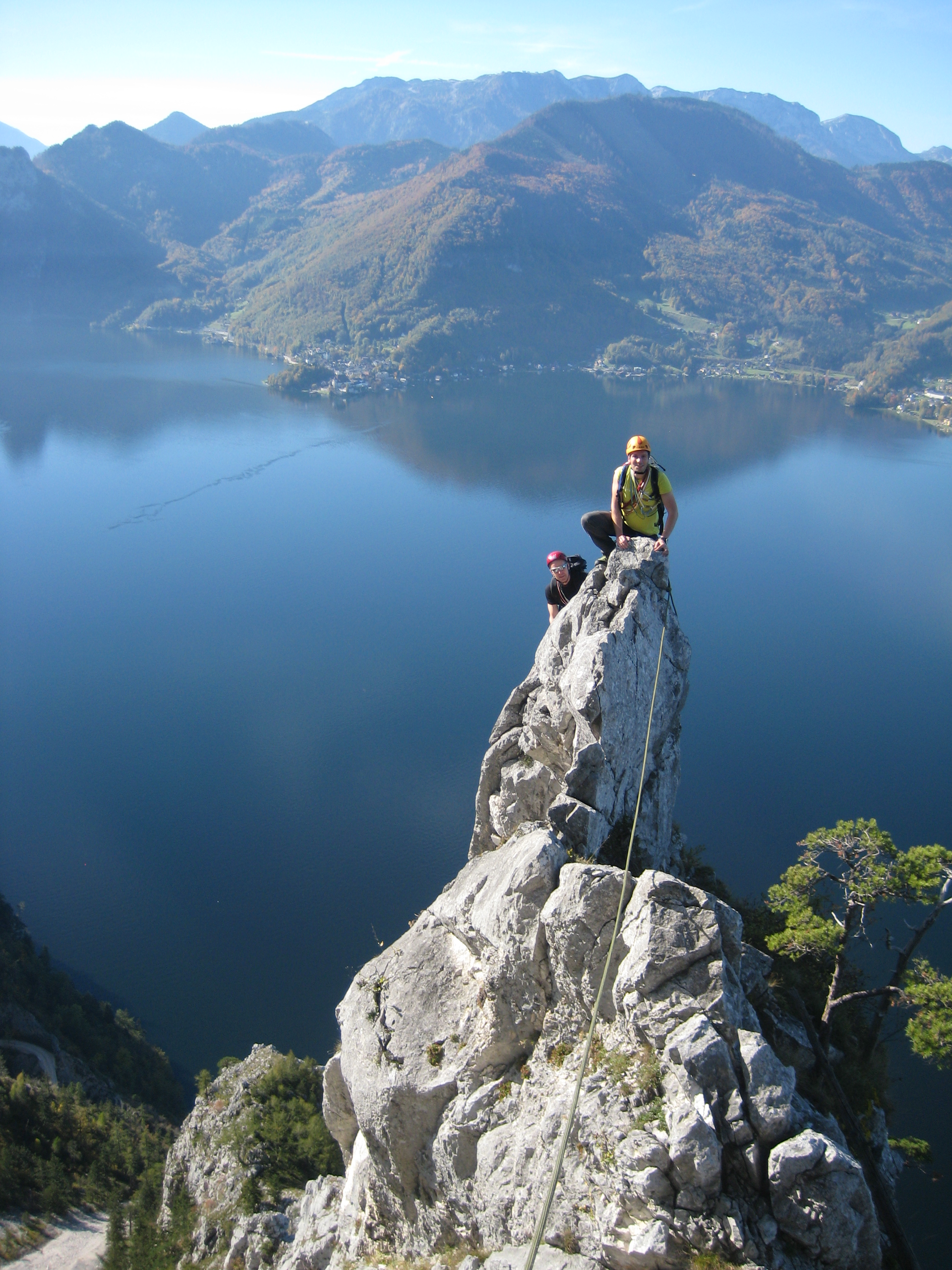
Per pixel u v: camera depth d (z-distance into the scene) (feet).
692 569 543.80
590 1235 34.65
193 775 373.20
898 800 322.14
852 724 372.79
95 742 397.80
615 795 50.14
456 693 429.79
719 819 312.50
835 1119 44.98
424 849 323.37
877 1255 31.22
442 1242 46.91
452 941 53.21
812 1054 48.93
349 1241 58.95
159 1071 246.06
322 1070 164.76
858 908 68.44
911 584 518.78
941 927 226.38
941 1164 157.17
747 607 490.08
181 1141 162.61
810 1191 31.32
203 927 294.46
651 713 49.34
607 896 41.04
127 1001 270.05
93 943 289.94
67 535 647.97
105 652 479.82
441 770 368.27
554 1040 42.29
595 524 58.59
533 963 43.50
